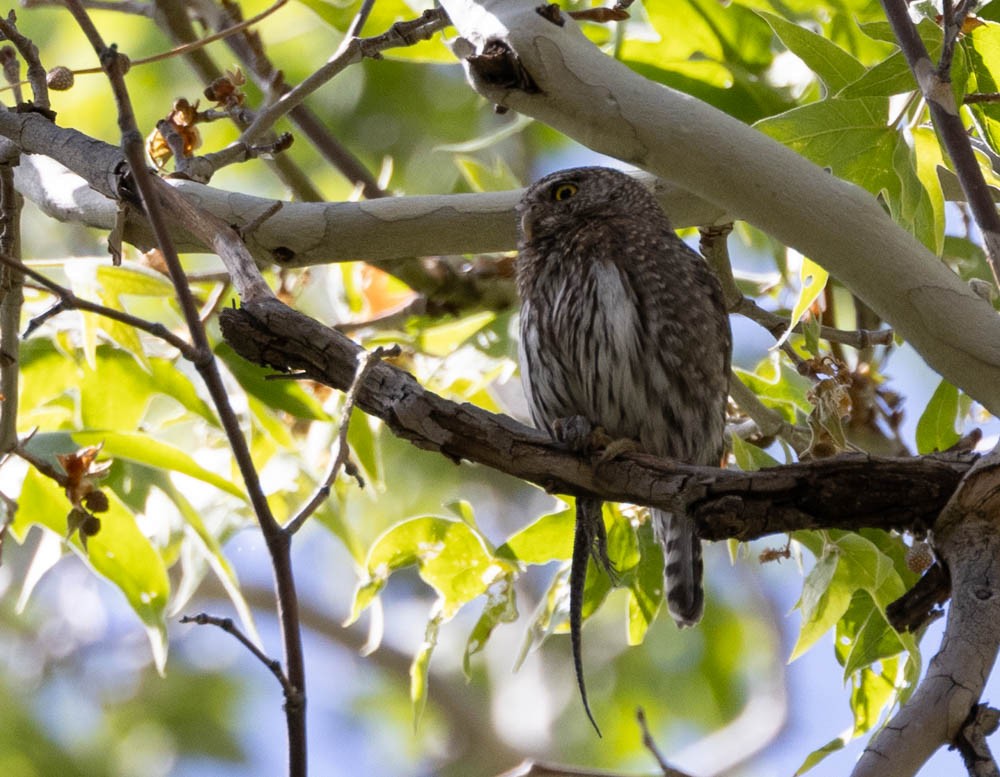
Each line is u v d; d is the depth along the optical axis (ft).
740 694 58.34
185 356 18.54
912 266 21.93
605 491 22.35
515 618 32.86
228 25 39.04
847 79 28.91
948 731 18.56
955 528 20.63
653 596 33.42
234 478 37.88
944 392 30.50
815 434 28.02
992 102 27.14
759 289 39.86
